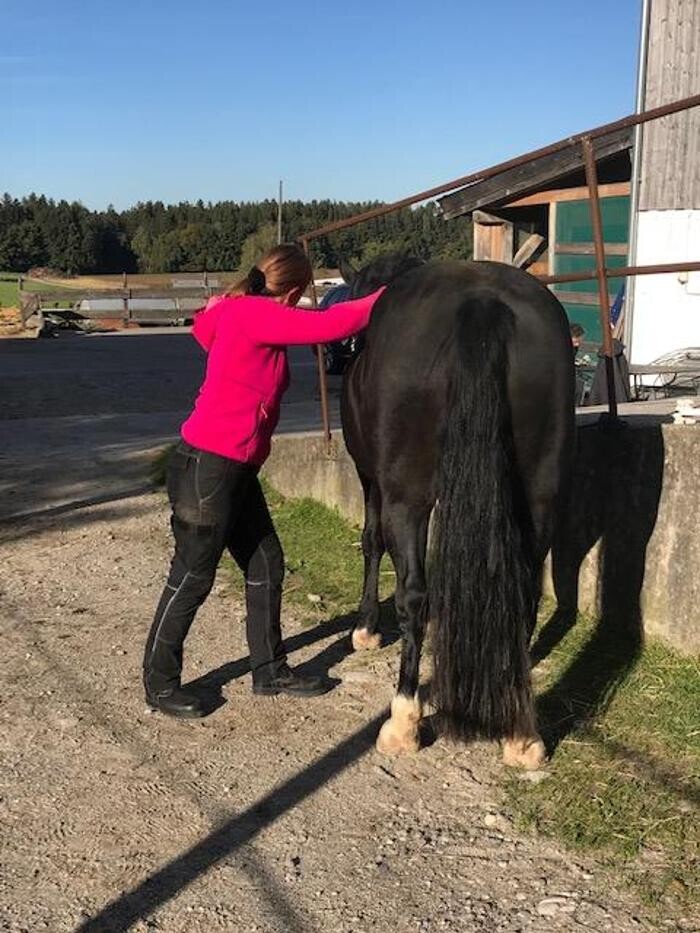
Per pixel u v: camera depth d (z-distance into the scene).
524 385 2.94
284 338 3.44
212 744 3.59
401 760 3.40
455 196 13.33
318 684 3.98
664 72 10.85
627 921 2.50
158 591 5.42
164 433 11.02
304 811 3.10
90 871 2.80
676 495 3.94
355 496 6.34
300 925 2.54
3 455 9.63
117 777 3.34
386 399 3.09
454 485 2.82
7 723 3.76
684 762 3.21
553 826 2.93
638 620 4.16
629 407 6.18
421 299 3.12
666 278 11.22
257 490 3.94
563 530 4.54
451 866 2.78
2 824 3.05
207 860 2.85
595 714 3.57
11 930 2.54
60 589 5.48
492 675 2.84
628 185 12.41
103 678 4.20
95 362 20.59
